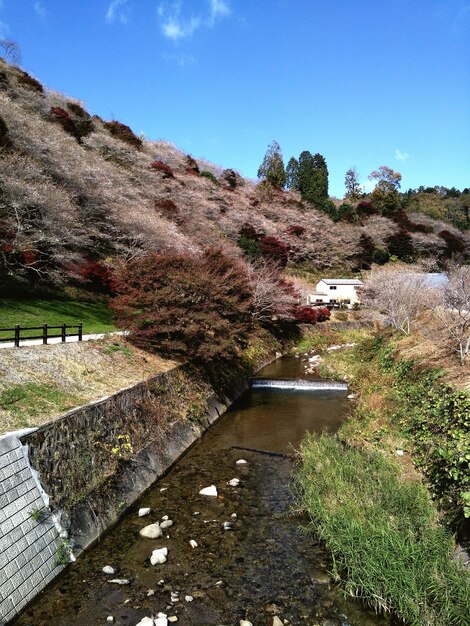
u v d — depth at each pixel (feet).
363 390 52.65
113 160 134.92
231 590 20.20
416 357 49.62
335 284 156.25
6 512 19.15
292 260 177.17
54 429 24.73
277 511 28.02
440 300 75.77
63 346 40.60
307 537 24.84
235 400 58.29
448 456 24.31
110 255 90.43
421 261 176.14
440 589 17.22
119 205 91.15
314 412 52.44
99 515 25.34
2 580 17.69
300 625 17.92
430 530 20.99
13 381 30.14
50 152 87.10
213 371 58.39
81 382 35.19
